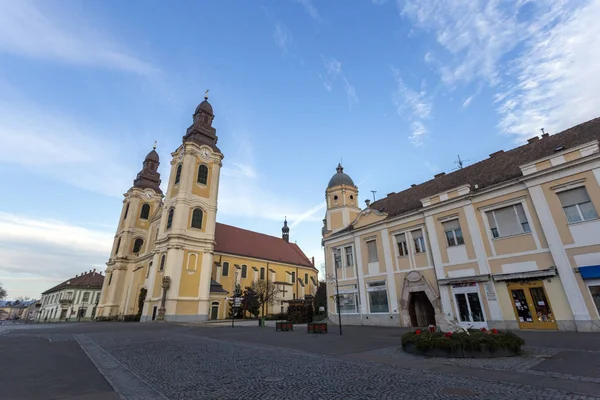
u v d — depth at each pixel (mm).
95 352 12773
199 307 40406
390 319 24016
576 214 16156
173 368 9367
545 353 9914
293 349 13117
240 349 13344
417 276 22672
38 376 8414
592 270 15055
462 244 20656
